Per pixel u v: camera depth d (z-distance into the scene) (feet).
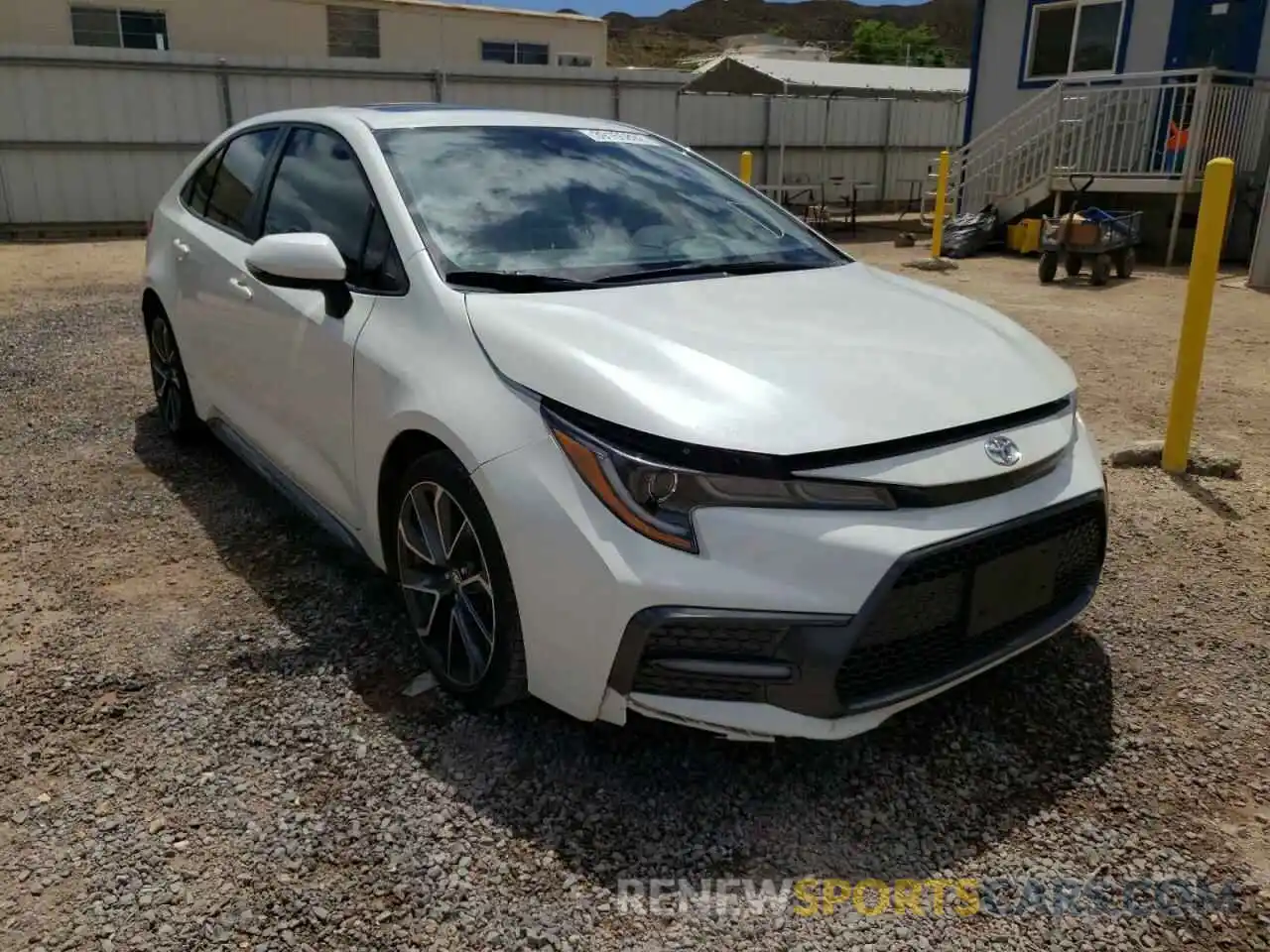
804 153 71.51
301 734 9.12
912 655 8.02
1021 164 51.49
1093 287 38.42
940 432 8.11
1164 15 48.26
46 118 51.39
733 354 8.54
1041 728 9.46
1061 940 7.11
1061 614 9.11
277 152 13.15
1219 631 11.27
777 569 7.47
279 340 11.59
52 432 17.40
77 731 9.14
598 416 7.90
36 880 7.43
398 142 11.37
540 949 6.96
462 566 9.14
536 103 61.31
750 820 8.20
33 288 35.04
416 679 9.98
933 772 8.82
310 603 11.46
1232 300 34.45
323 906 7.25
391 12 69.56
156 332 16.51
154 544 12.96
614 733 9.19
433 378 9.07
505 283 9.71
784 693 7.64
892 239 58.34
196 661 10.27
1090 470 9.20
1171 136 46.37
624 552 7.63
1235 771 8.91
